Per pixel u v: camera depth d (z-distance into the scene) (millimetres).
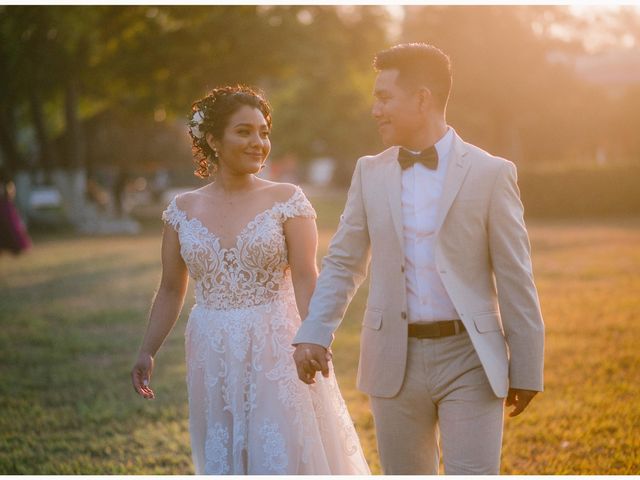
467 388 3119
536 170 25516
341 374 7066
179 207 3648
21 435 5645
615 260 13812
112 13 23688
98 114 29875
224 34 24531
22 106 27062
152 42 24484
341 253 3334
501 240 3125
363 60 27422
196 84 25375
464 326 3139
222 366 3559
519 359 3111
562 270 12859
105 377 7234
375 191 3254
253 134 3498
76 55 23344
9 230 17359
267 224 3527
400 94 3178
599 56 32375
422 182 3195
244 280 3541
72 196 25578
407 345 3176
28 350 8398
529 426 5445
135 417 6020
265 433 3488
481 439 3104
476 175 3148
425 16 30125
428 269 3156
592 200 25156
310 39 25344
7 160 26641
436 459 3311
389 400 3225
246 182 3605
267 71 25734
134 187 44094
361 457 3723
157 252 17766
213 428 3559
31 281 13680
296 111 46469
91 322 9867
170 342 8719
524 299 3117
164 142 30125
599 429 5332
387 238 3191
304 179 71875
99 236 23156
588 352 7418
